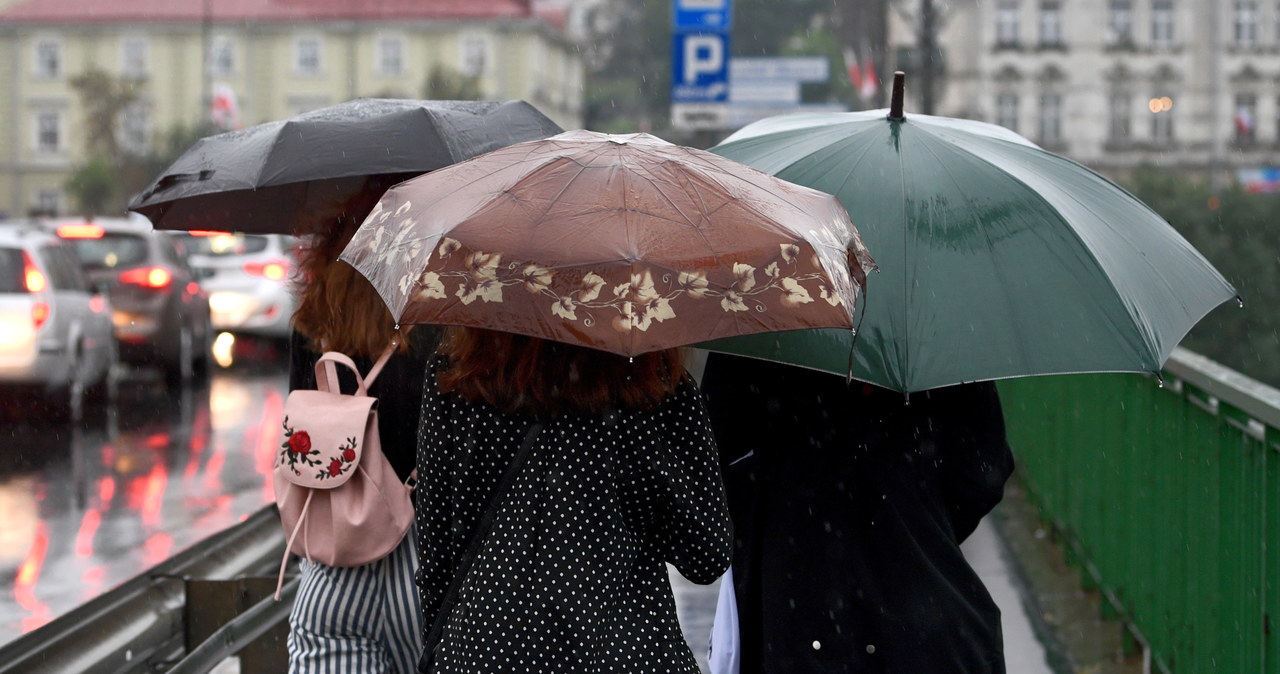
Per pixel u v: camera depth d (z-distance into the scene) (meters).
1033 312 5.38
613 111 134.50
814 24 111.69
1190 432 8.44
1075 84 120.19
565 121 156.88
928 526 5.61
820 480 5.64
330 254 5.63
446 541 4.60
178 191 6.41
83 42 139.62
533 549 4.37
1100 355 5.32
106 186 116.44
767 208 4.40
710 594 12.30
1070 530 13.42
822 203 4.67
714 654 6.08
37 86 139.62
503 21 140.50
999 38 120.31
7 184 139.88
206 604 8.05
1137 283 5.63
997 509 16.86
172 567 8.70
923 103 45.72
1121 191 6.16
